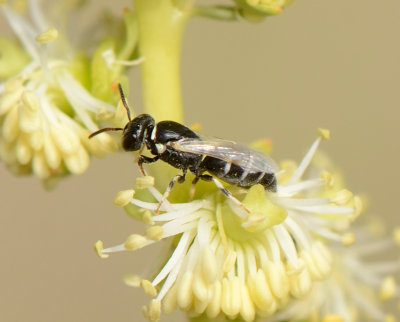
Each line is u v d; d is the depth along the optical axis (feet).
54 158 0.28
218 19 0.29
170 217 0.28
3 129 0.28
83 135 0.28
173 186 0.29
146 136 0.28
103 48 0.29
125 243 0.28
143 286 0.27
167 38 0.29
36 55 0.29
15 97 0.28
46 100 0.28
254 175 0.28
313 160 0.30
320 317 0.30
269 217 0.28
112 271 0.39
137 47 0.29
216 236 0.28
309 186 0.28
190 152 0.28
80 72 0.29
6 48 0.29
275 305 0.28
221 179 0.28
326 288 0.30
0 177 0.39
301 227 0.28
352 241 0.28
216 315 0.27
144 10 0.29
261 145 0.29
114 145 0.28
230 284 0.28
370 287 0.31
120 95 0.28
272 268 0.28
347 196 0.28
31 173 0.29
